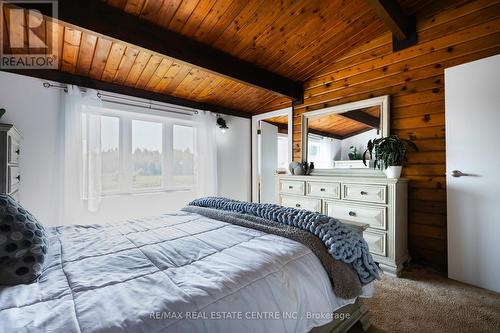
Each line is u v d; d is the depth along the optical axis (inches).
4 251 31.7
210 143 153.0
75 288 29.1
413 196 96.7
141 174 129.4
